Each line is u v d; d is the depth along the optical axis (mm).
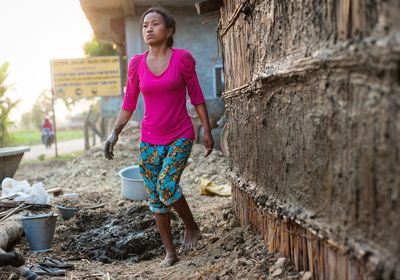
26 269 3572
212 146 4070
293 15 2752
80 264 4125
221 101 11070
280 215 3002
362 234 2053
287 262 3004
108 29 14555
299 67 2551
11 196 5809
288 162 2936
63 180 9445
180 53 3826
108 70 13797
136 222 4902
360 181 2031
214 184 7312
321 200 2471
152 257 4324
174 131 3846
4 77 15875
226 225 4598
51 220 4547
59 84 13805
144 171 3959
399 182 1730
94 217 5312
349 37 2100
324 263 2502
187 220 4188
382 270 1833
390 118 1766
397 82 1709
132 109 4129
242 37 4082
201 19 11797
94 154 10289
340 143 2203
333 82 2232
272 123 3219
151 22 3789
